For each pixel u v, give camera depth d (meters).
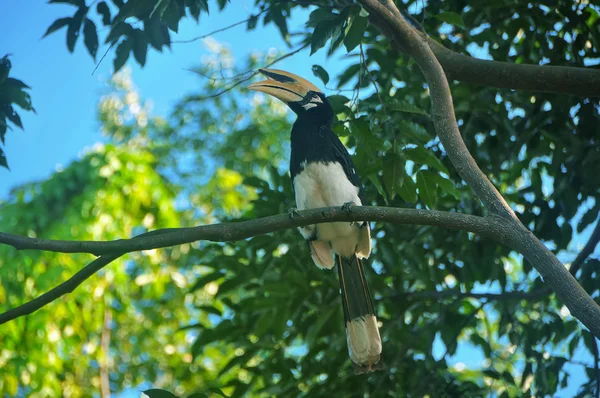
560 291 5.66
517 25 10.55
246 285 10.86
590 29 10.36
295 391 10.18
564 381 10.34
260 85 9.23
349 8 7.07
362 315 8.66
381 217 6.55
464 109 10.42
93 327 17.27
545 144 10.71
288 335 10.62
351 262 8.94
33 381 16.06
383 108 8.11
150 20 8.09
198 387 18.45
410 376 10.44
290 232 10.62
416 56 7.21
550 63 10.55
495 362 11.92
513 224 6.18
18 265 16.38
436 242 10.99
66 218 17.06
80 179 17.80
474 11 10.59
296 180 8.87
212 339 10.35
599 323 5.38
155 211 18.36
